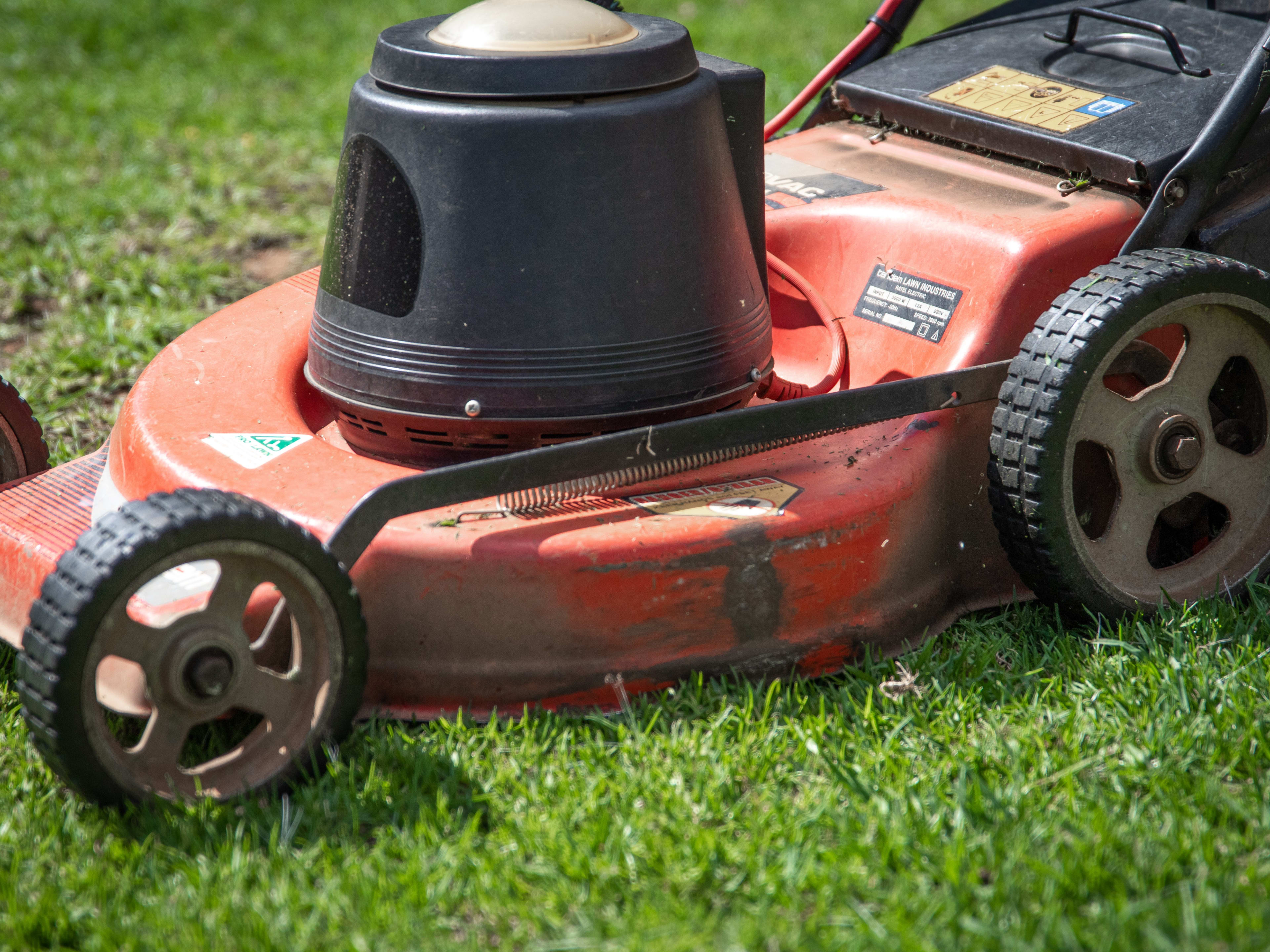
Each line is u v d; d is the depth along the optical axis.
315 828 3.22
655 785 3.33
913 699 3.68
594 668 3.63
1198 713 3.52
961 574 4.21
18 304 6.94
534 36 3.57
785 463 3.96
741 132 4.06
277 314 4.86
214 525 3.06
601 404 3.68
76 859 3.15
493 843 3.15
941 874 2.95
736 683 3.71
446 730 3.57
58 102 10.74
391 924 2.88
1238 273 3.90
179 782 3.24
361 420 3.88
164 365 4.48
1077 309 3.79
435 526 3.59
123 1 13.82
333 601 3.26
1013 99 4.71
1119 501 4.00
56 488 4.21
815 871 2.98
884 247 4.48
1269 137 4.32
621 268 3.62
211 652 3.15
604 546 3.54
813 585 3.75
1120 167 4.25
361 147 3.70
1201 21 5.00
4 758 3.58
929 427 4.04
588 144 3.53
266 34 12.83
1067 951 2.71
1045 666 3.85
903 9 5.32
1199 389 4.03
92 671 3.03
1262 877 2.88
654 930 2.83
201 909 2.95
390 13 13.49
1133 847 2.99
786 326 4.70
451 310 3.63
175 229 7.88
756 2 13.88
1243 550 4.25
